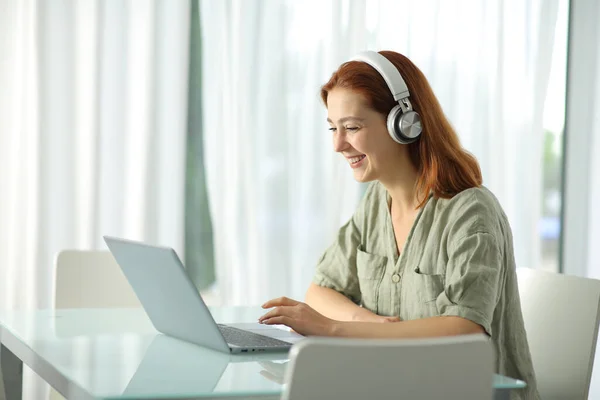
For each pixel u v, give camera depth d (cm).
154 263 130
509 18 355
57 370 118
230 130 308
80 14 288
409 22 336
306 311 139
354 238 183
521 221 361
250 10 310
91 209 289
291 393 87
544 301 180
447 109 344
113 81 294
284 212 317
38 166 281
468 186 160
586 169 381
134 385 108
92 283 222
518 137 359
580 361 168
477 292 142
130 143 298
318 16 319
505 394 117
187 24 300
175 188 303
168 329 145
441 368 93
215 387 108
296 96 318
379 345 89
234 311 182
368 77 158
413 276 161
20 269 283
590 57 379
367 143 160
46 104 282
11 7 279
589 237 381
